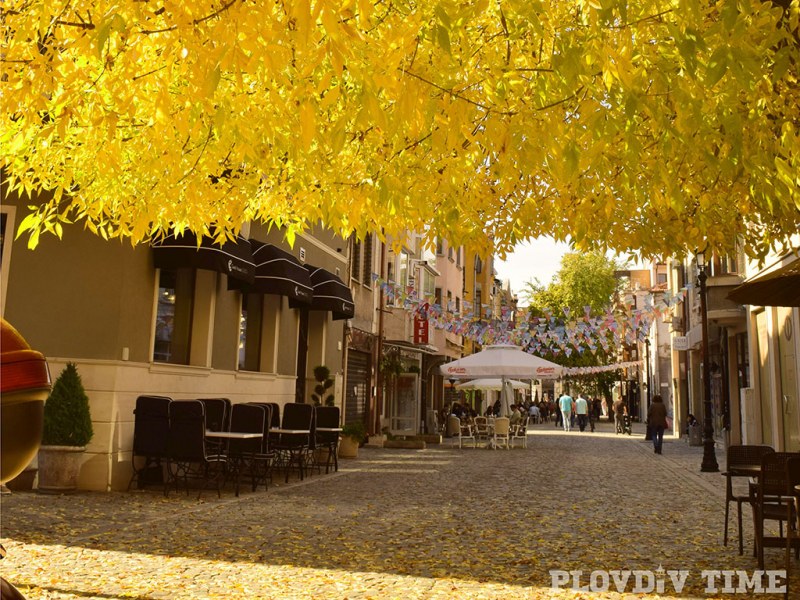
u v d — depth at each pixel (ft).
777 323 58.23
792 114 19.57
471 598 19.80
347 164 22.18
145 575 21.62
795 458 20.84
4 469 3.31
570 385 202.28
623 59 14.30
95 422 39.99
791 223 27.09
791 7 16.57
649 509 37.47
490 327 84.84
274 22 13.33
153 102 20.63
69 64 18.40
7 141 22.12
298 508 36.06
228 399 48.98
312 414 52.03
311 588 20.58
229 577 21.65
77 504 34.83
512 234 27.78
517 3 13.35
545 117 16.94
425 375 120.78
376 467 59.67
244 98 18.92
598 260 172.14
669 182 16.81
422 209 19.94
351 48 15.21
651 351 193.98
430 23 14.44
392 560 24.44
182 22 13.85
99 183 24.36
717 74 13.21
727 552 26.55
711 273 78.33
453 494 42.68
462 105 15.89
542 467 62.13
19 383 3.34
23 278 40.83
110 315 40.75
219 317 52.03
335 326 77.82
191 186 23.25
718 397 92.79
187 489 39.73
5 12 16.49
